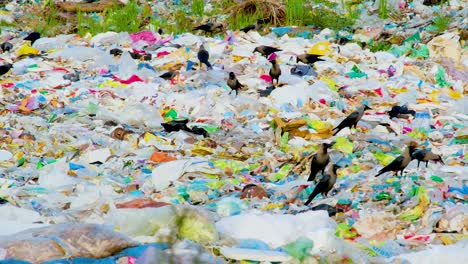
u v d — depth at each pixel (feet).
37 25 173.27
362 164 84.84
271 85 121.08
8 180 77.92
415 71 133.49
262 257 54.80
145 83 119.96
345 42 157.79
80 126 99.45
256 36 153.69
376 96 119.85
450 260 55.11
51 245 53.47
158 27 168.55
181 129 97.96
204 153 89.51
